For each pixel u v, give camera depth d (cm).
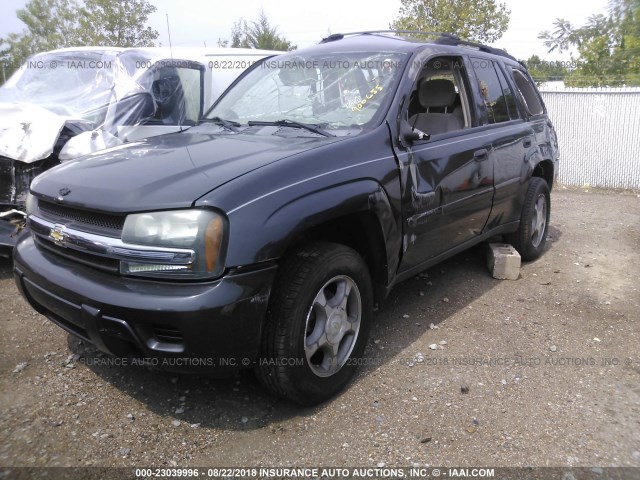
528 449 265
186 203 244
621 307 432
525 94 547
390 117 340
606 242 621
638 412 296
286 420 285
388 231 321
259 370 275
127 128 549
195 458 257
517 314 416
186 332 240
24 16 2017
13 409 290
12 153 456
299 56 421
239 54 698
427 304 431
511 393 311
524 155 486
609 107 1034
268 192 260
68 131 502
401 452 262
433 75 415
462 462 256
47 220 291
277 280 270
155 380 319
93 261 267
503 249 502
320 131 334
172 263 244
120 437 270
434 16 2244
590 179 1079
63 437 269
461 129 414
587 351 361
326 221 285
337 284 299
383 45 400
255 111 392
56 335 371
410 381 321
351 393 309
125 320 246
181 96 610
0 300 427
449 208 378
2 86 636
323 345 290
